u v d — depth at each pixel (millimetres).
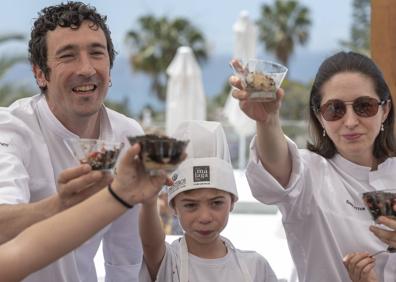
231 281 3096
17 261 1958
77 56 2879
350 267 2969
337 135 3123
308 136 3393
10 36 20062
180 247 3123
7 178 2705
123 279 3547
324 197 3219
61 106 2977
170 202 3154
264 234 6188
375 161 3307
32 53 3023
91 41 2883
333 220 3189
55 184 3113
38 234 1986
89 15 2916
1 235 2334
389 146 3287
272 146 2789
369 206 2789
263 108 2629
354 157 3270
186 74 13227
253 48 13055
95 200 2021
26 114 3090
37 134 3078
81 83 2879
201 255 3121
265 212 7711
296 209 3162
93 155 2234
